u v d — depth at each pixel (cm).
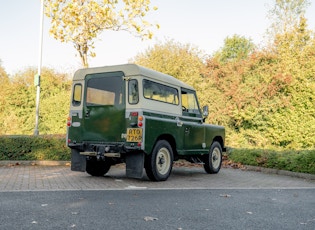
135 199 639
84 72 951
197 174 1123
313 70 1988
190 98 1081
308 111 1869
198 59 2548
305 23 2441
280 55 2167
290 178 1060
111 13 1479
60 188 741
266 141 1964
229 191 772
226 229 451
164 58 2556
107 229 435
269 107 1984
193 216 518
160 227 450
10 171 1020
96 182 853
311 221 505
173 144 975
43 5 1459
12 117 3028
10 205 560
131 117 857
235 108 2055
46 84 3269
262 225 475
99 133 903
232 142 2053
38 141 1247
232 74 2214
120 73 893
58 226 443
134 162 855
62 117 2867
